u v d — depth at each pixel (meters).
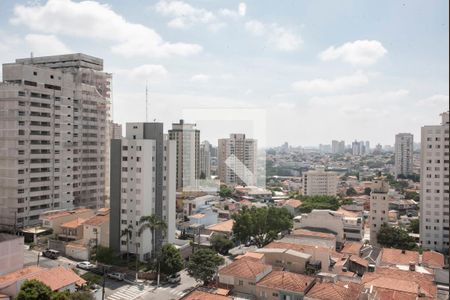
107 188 158.62
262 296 70.62
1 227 122.12
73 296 66.06
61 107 136.38
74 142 142.75
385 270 82.69
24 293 61.47
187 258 104.19
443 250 131.50
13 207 121.38
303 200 180.75
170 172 108.75
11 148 121.31
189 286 85.69
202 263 81.12
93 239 104.12
